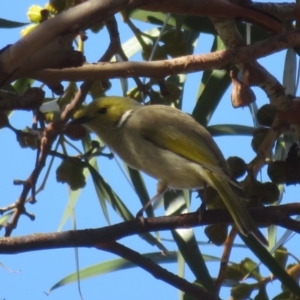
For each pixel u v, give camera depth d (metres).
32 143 5.65
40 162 5.55
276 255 6.38
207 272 5.79
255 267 6.02
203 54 4.94
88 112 7.34
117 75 4.75
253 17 5.39
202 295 5.28
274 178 5.75
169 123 6.95
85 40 5.62
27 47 3.65
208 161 6.52
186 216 5.59
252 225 5.46
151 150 6.94
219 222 5.64
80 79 4.72
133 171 7.12
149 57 6.05
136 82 6.40
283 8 5.76
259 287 6.00
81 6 3.67
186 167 6.66
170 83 6.62
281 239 5.84
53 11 5.69
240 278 6.14
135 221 5.37
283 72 6.54
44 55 3.85
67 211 6.57
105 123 7.30
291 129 6.06
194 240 5.88
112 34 5.82
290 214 5.50
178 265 6.14
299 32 5.18
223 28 5.54
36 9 5.76
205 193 6.48
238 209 5.61
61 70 4.64
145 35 6.23
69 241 5.09
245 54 5.04
